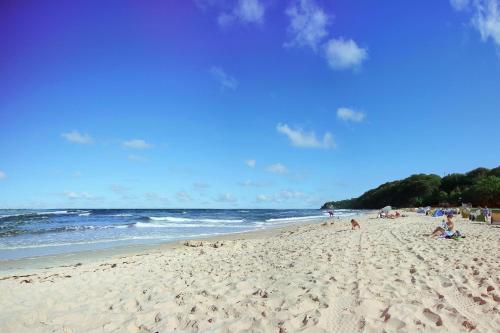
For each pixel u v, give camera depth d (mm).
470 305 5453
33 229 27344
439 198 76062
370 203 111375
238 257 11203
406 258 9352
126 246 17328
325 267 8266
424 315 4945
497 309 5207
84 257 13844
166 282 7730
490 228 20250
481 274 7258
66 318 5453
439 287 6391
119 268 9867
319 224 28766
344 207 135750
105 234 24656
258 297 6125
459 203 66750
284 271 8148
